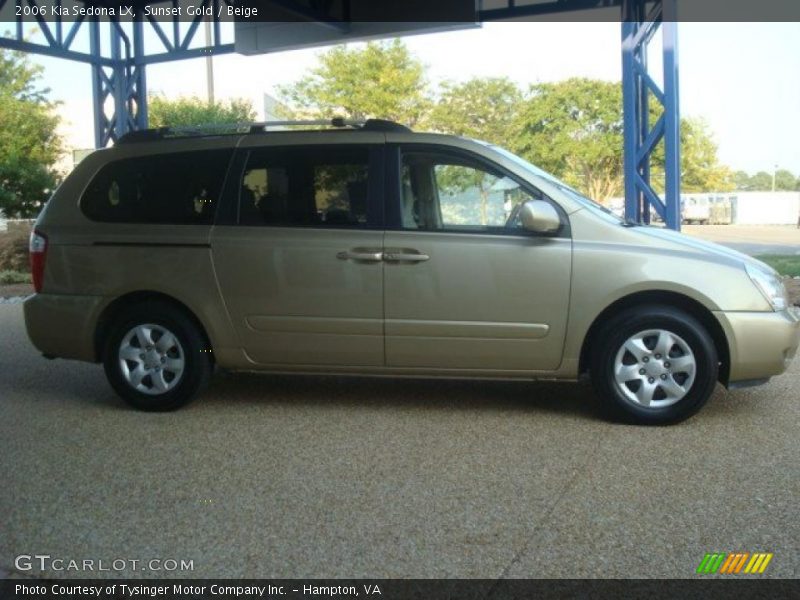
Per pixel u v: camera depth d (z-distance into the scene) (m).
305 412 6.28
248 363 6.22
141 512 4.29
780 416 5.99
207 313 6.16
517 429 5.74
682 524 4.03
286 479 4.76
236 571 3.62
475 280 5.82
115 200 6.45
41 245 6.49
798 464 4.89
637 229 5.86
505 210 5.91
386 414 6.19
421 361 6.00
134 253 6.27
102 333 6.46
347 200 6.07
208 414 6.25
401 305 5.91
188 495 4.52
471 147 6.01
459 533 3.97
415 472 4.85
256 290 6.09
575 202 5.88
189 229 6.21
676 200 11.43
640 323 5.68
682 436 5.51
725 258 5.73
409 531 4.00
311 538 3.94
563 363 5.84
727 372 5.74
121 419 6.15
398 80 32.38
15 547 3.88
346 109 33.03
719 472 4.77
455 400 6.61
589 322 5.74
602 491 4.49
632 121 12.12
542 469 4.88
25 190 22.94
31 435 5.73
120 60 16.56
